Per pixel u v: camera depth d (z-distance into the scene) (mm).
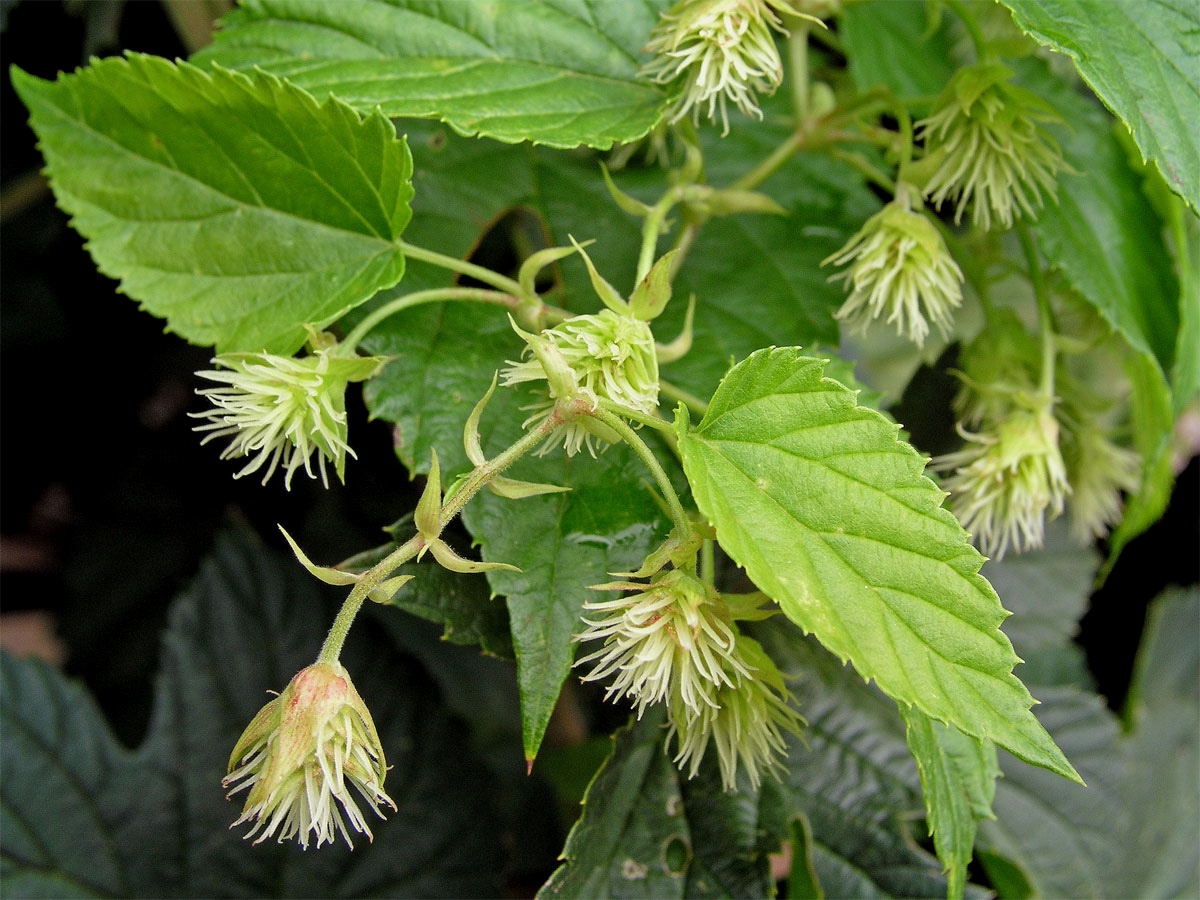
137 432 332
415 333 204
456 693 294
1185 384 228
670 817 212
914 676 170
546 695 186
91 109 198
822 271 222
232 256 202
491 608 198
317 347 194
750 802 213
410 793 250
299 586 260
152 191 201
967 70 201
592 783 202
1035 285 220
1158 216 231
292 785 172
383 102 201
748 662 183
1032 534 218
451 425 200
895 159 215
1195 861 312
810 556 175
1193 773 320
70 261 305
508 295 197
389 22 206
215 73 192
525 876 293
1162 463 235
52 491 379
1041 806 262
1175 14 197
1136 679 307
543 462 198
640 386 182
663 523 194
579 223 225
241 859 260
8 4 256
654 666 178
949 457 216
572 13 207
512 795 296
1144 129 191
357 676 250
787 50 249
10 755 261
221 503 332
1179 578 323
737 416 181
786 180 232
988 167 203
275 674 256
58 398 326
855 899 222
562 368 177
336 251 202
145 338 318
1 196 293
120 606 327
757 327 217
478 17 206
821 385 178
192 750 260
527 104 202
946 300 207
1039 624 266
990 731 168
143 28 282
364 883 253
